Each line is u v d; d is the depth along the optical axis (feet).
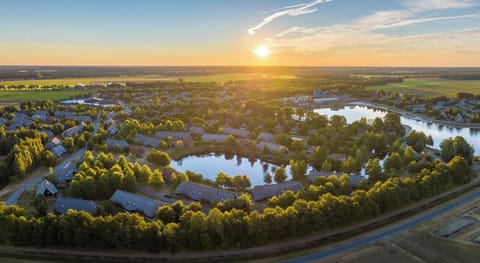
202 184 480.23
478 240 329.93
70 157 597.52
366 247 322.55
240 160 640.99
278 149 629.10
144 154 614.34
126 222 323.37
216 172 573.74
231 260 309.22
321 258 307.99
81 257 311.06
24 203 418.92
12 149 573.33
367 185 442.50
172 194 444.14
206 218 325.21
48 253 314.35
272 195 432.25
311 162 589.32
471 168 519.60
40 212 378.53
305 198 389.60
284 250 321.52
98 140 651.66
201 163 619.26
